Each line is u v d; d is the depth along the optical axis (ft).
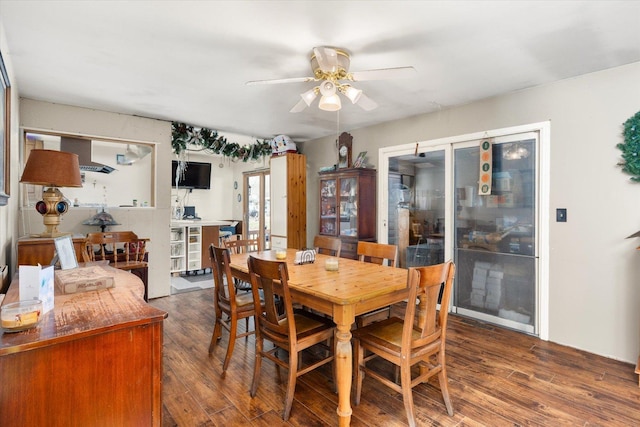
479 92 10.53
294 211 17.02
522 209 10.46
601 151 8.84
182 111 12.78
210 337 10.01
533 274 10.23
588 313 9.11
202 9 6.12
